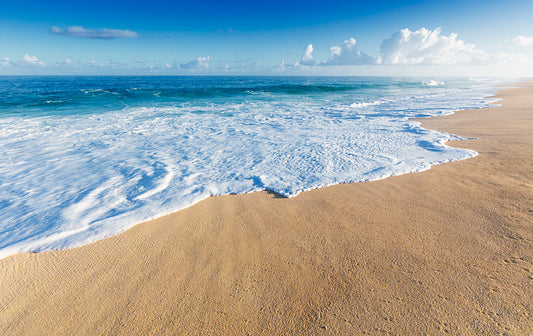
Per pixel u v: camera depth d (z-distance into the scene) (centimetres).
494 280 181
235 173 409
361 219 270
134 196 337
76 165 460
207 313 171
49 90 2366
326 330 154
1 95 1856
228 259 220
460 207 279
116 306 180
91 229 267
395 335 148
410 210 281
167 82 4300
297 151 511
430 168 400
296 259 216
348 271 199
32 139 643
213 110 1143
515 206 271
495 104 1151
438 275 189
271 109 1171
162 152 531
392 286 182
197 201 323
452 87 3034
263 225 268
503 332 144
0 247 241
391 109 1116
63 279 206
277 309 170
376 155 473
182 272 207
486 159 422
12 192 356
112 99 1670
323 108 1195
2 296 192
